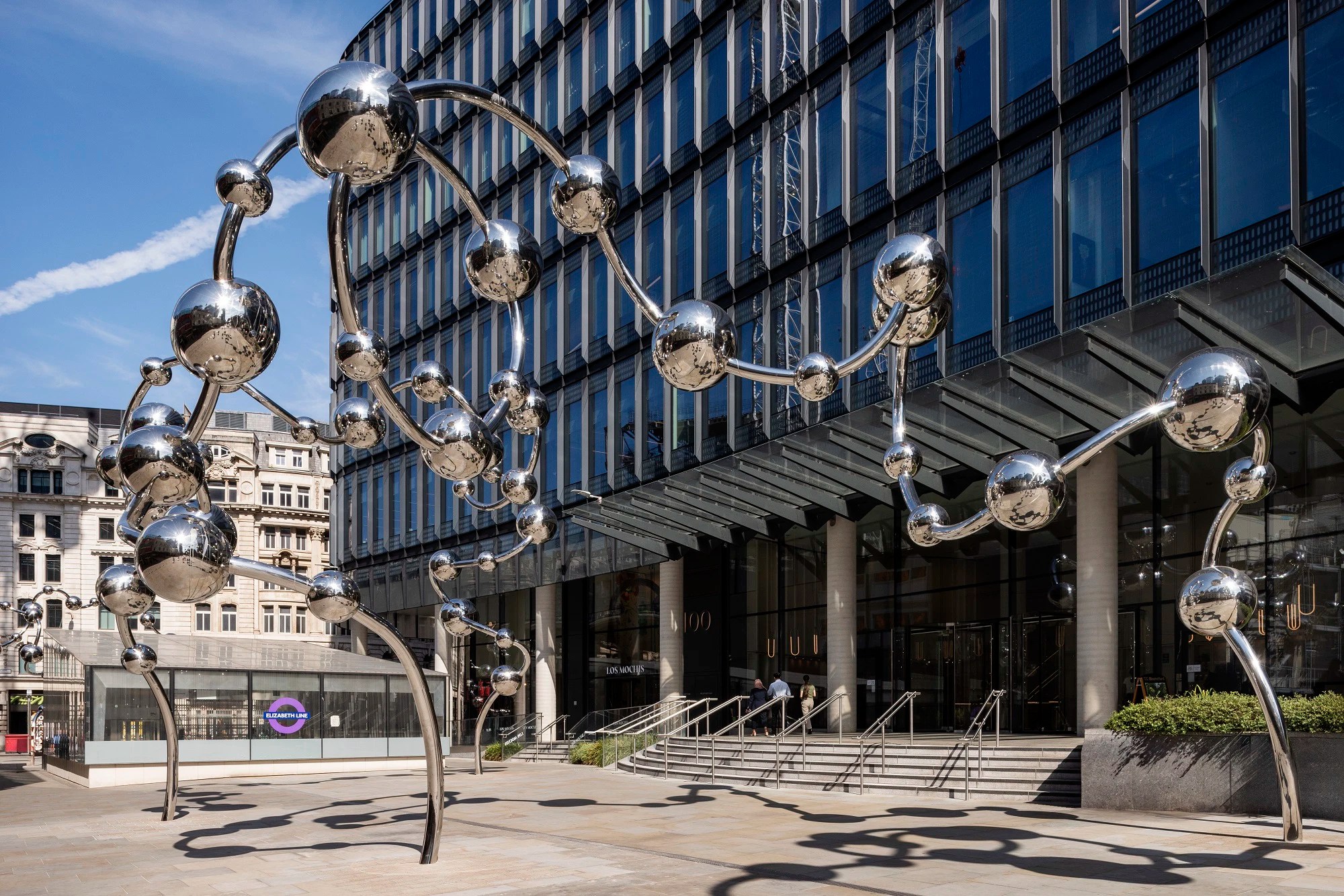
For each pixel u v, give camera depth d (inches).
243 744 1044.5
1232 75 665.0
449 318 1637.6
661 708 1143.6
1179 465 821.9
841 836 493.4
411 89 235.5
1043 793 629.6
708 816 584.1
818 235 988.6
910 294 263.0
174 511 288.5
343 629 3216.0
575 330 1365.7
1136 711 570.6
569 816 593.6
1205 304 553.3
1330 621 711.1
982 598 968.3
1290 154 628.1
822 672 1088.2
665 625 1219.2
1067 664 890.1
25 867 443.5
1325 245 609.6
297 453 3289.9
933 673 1007.0
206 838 526.6
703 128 1150.3
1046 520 286.2
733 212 1097.4
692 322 235.0
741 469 908.0
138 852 480.1
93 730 975.6
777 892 355.9
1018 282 799.7
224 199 232.1
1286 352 581.3
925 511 317.1
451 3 1669.5
